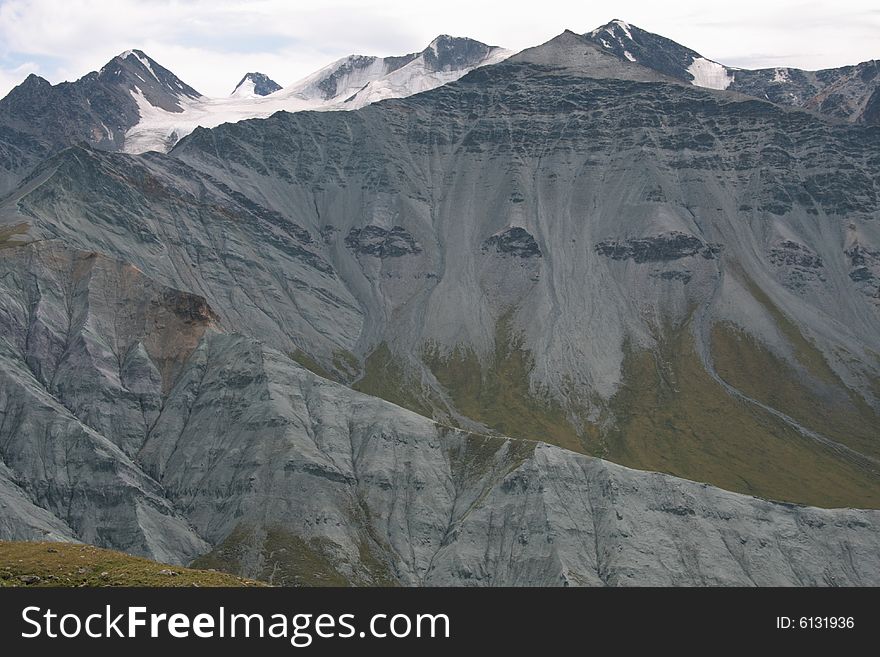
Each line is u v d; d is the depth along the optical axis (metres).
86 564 147.62
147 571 145.62
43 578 141.88
